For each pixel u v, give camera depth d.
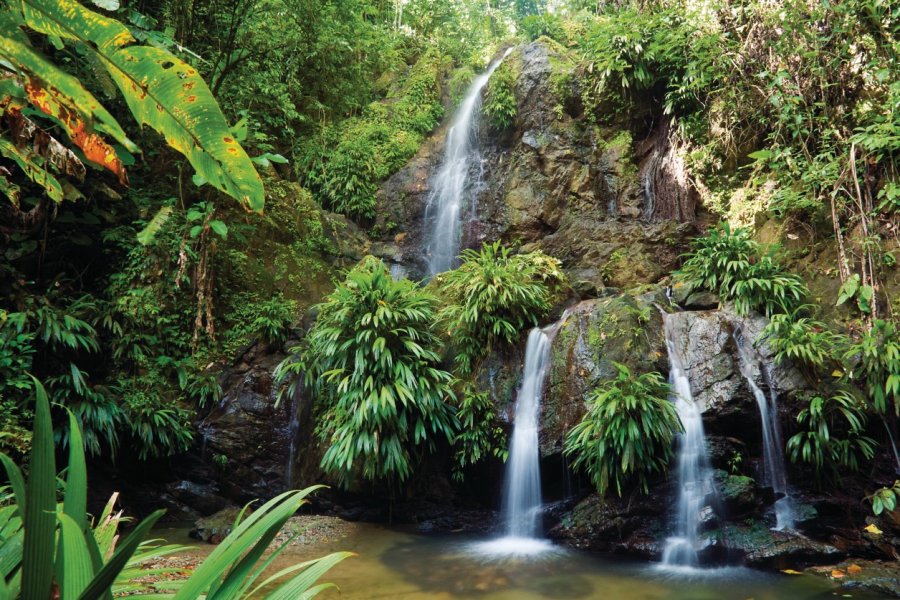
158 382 6.53
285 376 6.89
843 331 5.93
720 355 5.63
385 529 5.98
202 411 6.75
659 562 4.94
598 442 5.14
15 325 5.46
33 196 5.93
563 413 5.71
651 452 5.12
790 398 5.38
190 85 1.08
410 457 6.02
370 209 9.98
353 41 10.38
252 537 1.07
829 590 4.29
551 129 9.50
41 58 1.05
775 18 7.03
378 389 5.75
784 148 7.17
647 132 9.31
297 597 1.13
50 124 5.28
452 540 5.62
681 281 6.97
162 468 6.45
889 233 6.24
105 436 5.75
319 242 8.83
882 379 5.30
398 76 11.80
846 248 6.36
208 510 6.46
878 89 6.56
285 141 9.91
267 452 6.68
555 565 4.86
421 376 5.91
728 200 7.97
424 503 6.23
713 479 5.19
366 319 5.77
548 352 6.07
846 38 6.71
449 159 10.45
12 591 1.05
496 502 6.08
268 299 7.75
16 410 5.27
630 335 5.81
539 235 9.09
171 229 7.00
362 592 4.26
